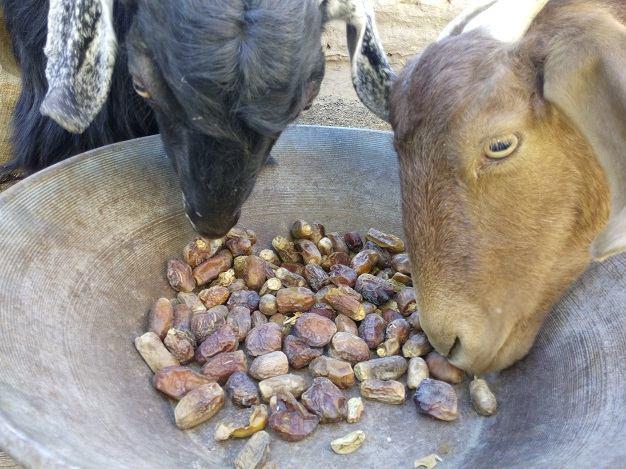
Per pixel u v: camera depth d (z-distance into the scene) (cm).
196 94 34
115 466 28
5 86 68
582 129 31
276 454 39
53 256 41
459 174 34
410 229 37
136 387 41
